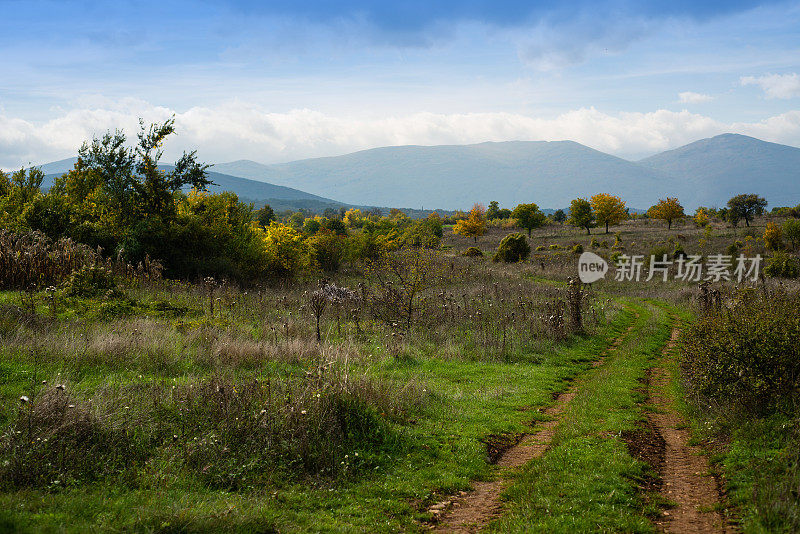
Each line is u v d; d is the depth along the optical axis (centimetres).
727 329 904
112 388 864
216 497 598
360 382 997
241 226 3133
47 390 747
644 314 2619
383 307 2017
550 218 13400
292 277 3206
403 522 588
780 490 555
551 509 593
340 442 778
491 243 8350
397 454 794
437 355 1538
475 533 567
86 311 1464
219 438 719
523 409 1116
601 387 1276
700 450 805
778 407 797
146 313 1570
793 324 841
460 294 2670
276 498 614
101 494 564
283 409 793
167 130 2709
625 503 606
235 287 2408
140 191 2678
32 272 1783
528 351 1694
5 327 1161
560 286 3462
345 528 550
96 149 2661
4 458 583
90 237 2547
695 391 1038
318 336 1464
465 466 769
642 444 853
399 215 13638
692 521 563
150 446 700
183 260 2581
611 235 8344
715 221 9550
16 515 473
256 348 1262
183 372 1074
